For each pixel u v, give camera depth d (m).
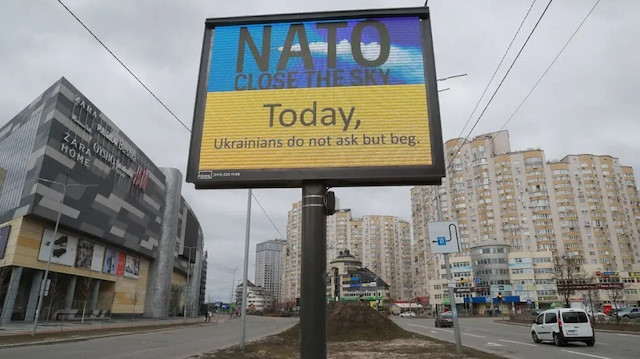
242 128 8.94
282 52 9.46
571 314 21.00
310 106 8.99
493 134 120.88
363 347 19.97
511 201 113.69
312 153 8.67
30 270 44.00
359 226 150.38
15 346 21.48
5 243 42.44
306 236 8.34
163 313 73.19
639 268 109.88
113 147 55.41
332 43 9.45
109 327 40.38
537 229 111.12
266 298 151.75
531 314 57.66
